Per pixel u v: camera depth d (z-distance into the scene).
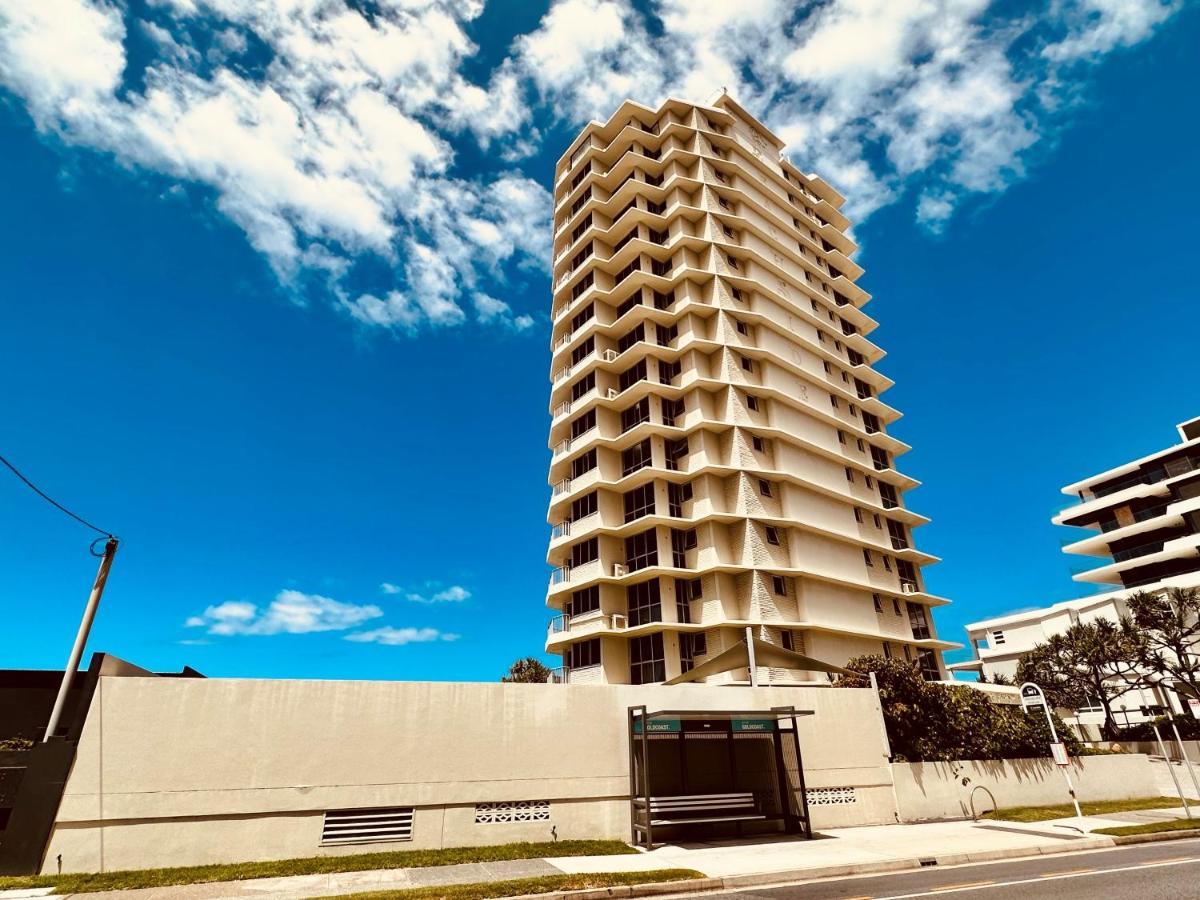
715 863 11.97
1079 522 64.81
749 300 40.00
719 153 45.19
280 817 12.09
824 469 38.78
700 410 35.16
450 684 14.12
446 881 10.43
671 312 37.84
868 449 44.12
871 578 38.44
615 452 36.72
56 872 10.65
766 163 47.53
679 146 43.84
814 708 18.25
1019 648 60.84
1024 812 19.30
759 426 35.12
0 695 19.17
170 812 11.47
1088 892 9.35
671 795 15.29
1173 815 17.88
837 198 53.28
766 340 39.12
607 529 33.97
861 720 18.88
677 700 16.34
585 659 33.38
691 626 30.69
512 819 13.81
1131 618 43.97
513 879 10.45
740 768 16.89
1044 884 10.05
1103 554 61.59
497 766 13.95
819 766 17.66
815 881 10.95
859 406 45.06
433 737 13.59
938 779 19.20
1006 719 22.83
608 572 33.72
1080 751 24.53
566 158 48.12
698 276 38.47
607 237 42.38
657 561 32.31
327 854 12.12
